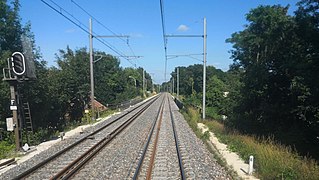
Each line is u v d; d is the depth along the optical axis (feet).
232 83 123.85
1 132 78.28
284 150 56.85
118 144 63.16
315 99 63.93
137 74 419.33
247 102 96.63
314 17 67.72
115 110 159.74
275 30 82.79
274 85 85.97
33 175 40.22
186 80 353.51
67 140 70.03
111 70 241.14
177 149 55.88
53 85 111.65
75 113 148.25
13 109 57.88
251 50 100.48
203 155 53.47
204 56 108.68
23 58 58.65
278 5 90.48
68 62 162.91
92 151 56.29
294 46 76.48
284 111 78.79
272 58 84.23
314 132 67.56
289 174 38.93
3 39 104.73
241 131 87.71
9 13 102.68
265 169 42.11
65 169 41.70
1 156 52.29
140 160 46.29
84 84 151.94
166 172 41.63
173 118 116.06
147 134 76.89
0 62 85.56
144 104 215.72
